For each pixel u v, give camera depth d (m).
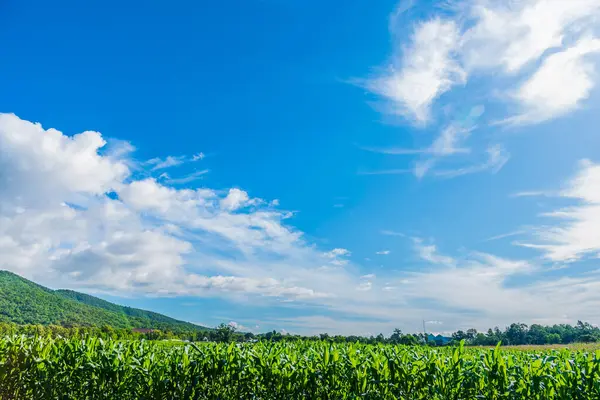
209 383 7.15
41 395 7.02
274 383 7.05
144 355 7.36
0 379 7.05
